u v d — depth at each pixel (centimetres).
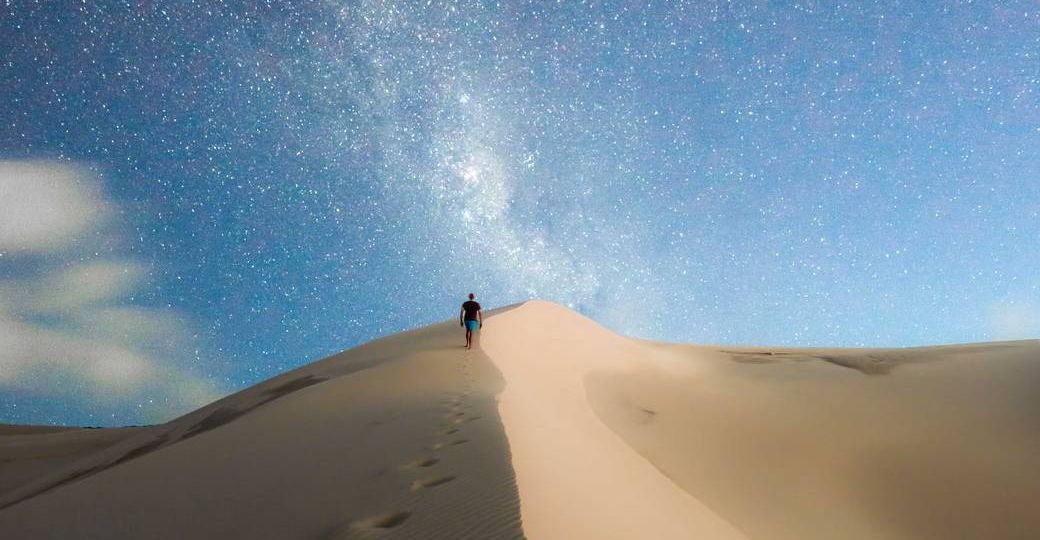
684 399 1653
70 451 2356
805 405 1706
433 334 2202
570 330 2266
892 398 1800
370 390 1112
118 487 660
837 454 1349
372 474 532
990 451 1403
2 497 1348
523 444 584
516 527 346
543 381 1359
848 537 984
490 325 1989
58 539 488
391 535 371
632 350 2306
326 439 734
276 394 1694
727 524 697
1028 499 1178
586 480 540
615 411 1401
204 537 444
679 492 781
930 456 1369
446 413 779
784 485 1136
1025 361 2120
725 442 1310
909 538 1042
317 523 428
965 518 1118
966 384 1930
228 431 945
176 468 716
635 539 407
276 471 608
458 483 455
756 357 2558
